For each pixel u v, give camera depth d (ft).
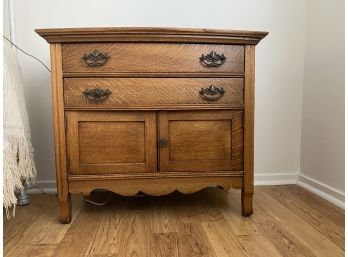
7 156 3.32
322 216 4.03
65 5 4.97
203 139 3.87
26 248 3.19
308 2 5.33
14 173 3.46
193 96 3.76
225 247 3.18
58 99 3.64
